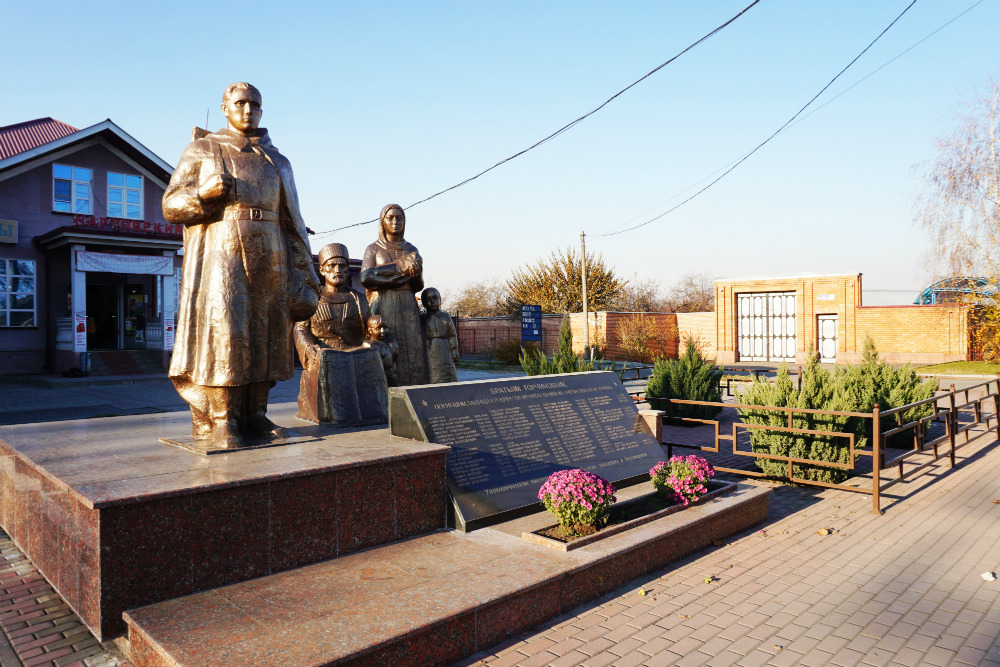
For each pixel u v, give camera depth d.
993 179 23.03
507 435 6.00
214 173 4.93
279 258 5.22
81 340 20.14
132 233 20.81
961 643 3.85
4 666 3.60
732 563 5.16
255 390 5.49
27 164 20.97
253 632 3.35
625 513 5.50
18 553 5.34
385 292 8.46
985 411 14.27
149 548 3.75
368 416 7.15
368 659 3.22
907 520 6.36
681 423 12.65
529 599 4.02
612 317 32.91
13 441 5.62
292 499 4.34
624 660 3.63
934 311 26.28
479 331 37.38
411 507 5.00
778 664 3.60
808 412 7.32
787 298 30.06
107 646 3.83
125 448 5.23
